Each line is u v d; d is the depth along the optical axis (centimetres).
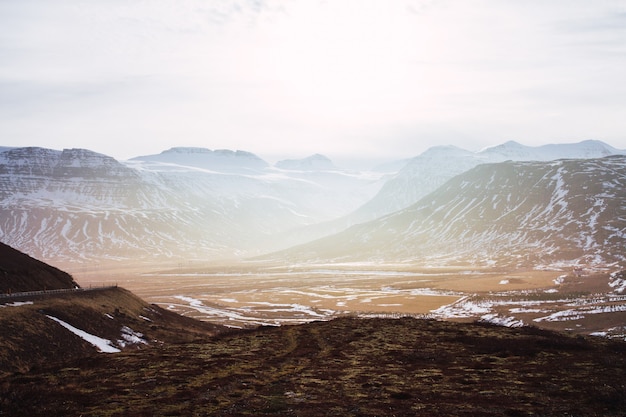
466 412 4159
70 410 3988
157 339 9631
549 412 4178
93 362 5941
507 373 5591
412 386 5016
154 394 4519
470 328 8856
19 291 10269
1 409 3975
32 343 6856
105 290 11506
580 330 12606
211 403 4284
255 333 8712
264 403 4331
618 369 5725
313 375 5475
